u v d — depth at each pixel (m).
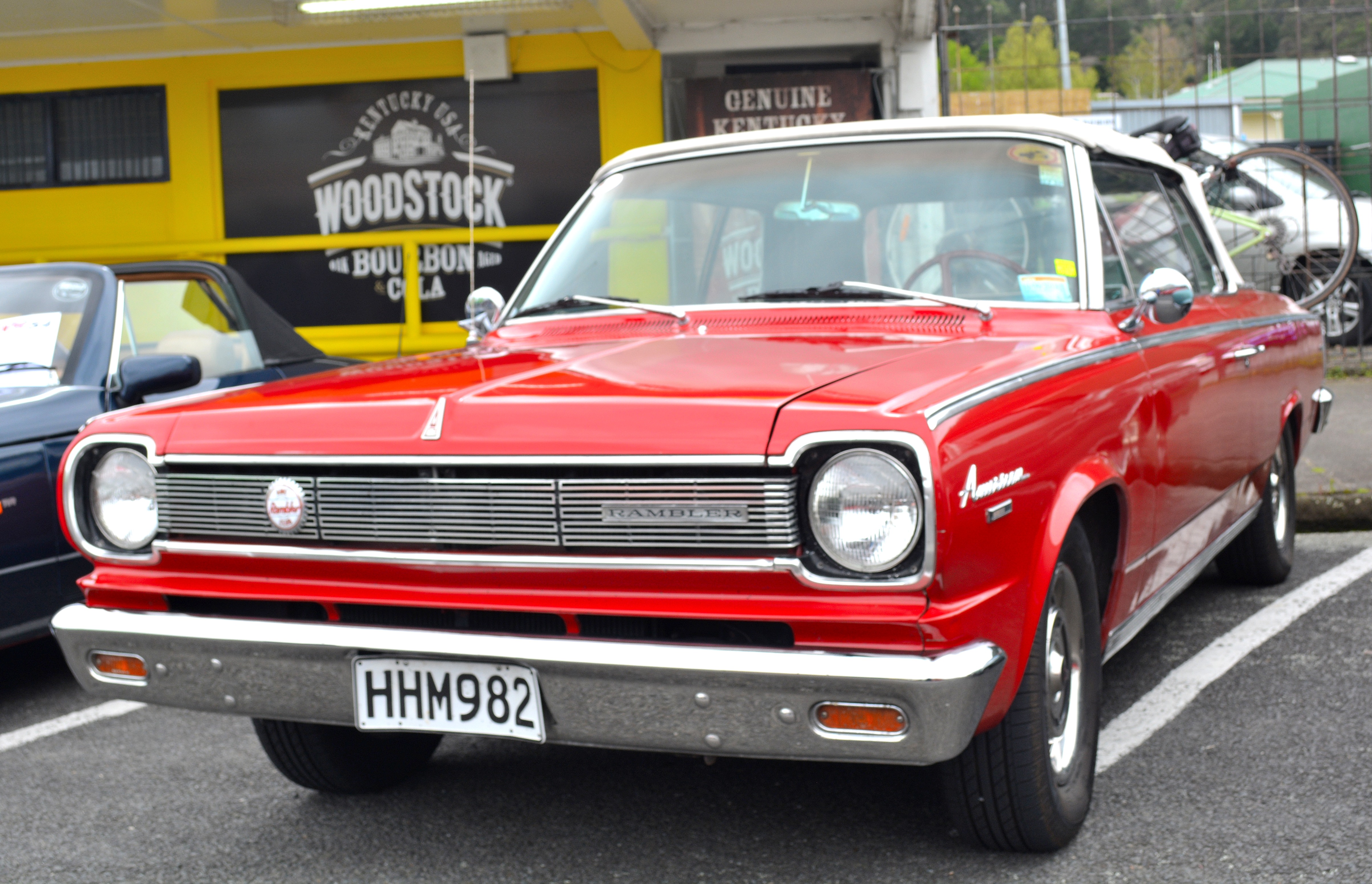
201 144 10.41
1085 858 2.71
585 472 2.31
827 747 2.21
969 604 2.23
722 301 3.44
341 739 3.15
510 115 10.09
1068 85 12.23
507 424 2.38
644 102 9.90
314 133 10.32
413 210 10.27
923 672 2.12
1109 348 2.97
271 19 9.38
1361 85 14.34
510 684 2.39
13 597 4.11
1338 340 10.73
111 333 4.82
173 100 10.41
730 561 2.22
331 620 2.59
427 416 2.46
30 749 3.76
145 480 2.72
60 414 4.34
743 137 3.75
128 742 3.80
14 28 9.53
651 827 2.98
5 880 2.83
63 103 10.59
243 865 2.87
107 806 3.27
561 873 2.76
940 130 3.52
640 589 2.31
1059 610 2.73
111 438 2.73
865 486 2.16
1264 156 8.16
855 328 3.14
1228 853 2.71
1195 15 9.70
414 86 10.16
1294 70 15.09
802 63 9.91
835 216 3.43
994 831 2.65
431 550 2.44
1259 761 3.24
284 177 10.38
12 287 5.01
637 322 3.40
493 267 10.30
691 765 3.37
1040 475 2.48
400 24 9.70
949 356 2.66
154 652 2.67
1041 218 3.28
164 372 4.62
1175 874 2.62
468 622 2.49
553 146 10.06
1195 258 4.26
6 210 10.73
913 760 2.18
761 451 2.19
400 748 3.33
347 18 9.41
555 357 2.95
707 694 2.24
